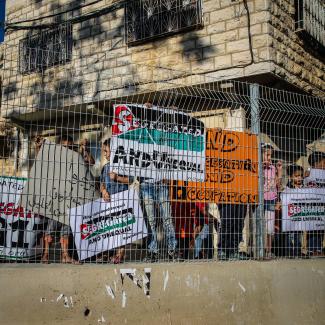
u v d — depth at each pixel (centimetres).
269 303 512
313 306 541
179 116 527
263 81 767
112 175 490
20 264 442
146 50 861
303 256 584
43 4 1030
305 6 844
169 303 462
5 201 474
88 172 497
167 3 837
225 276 494
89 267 438
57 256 494
